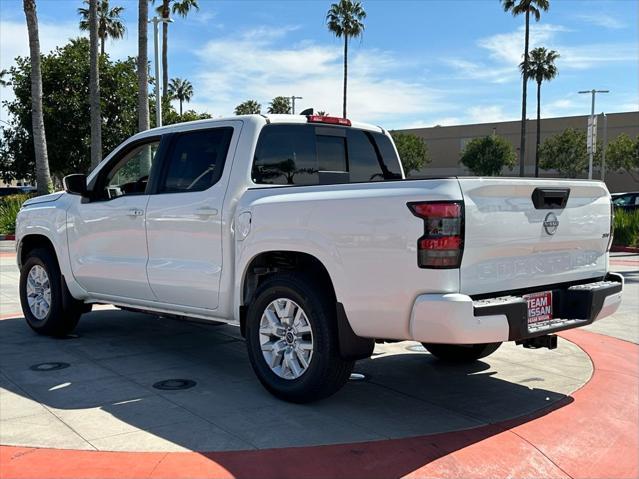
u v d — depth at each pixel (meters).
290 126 5.58
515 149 68.62
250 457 3.81
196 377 5.47
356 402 4.89
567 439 4.29
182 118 34.09
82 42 29.36
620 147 51.50
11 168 29.50
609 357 6.39
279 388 4.75
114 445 3.96
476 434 4.28
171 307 5.73
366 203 4.24
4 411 4.55
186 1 42.12
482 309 3.98
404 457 3.89
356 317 4.30
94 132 22.23
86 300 6.72
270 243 4.75
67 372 5.57
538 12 42.59
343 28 52.03
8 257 15.70
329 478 3.59
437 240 3.95
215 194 5.25
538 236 4.52
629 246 20.91
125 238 5.99
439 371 5.85
